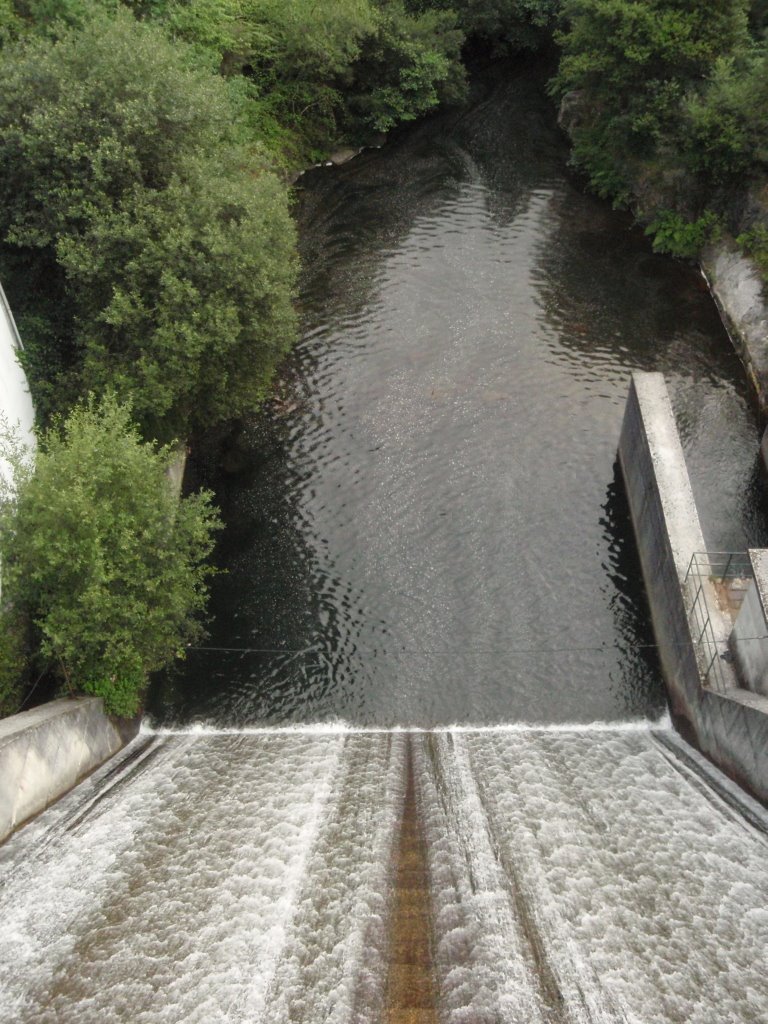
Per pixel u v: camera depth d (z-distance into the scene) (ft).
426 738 59.67
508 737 59.26
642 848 44.65
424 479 79.97
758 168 102.47
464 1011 33.96
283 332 72.90
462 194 127.54
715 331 98.84
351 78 135.74
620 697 62.95
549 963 36.47
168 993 35.37
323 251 114.11
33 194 66.13
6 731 45.09
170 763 55.11
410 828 47.32
